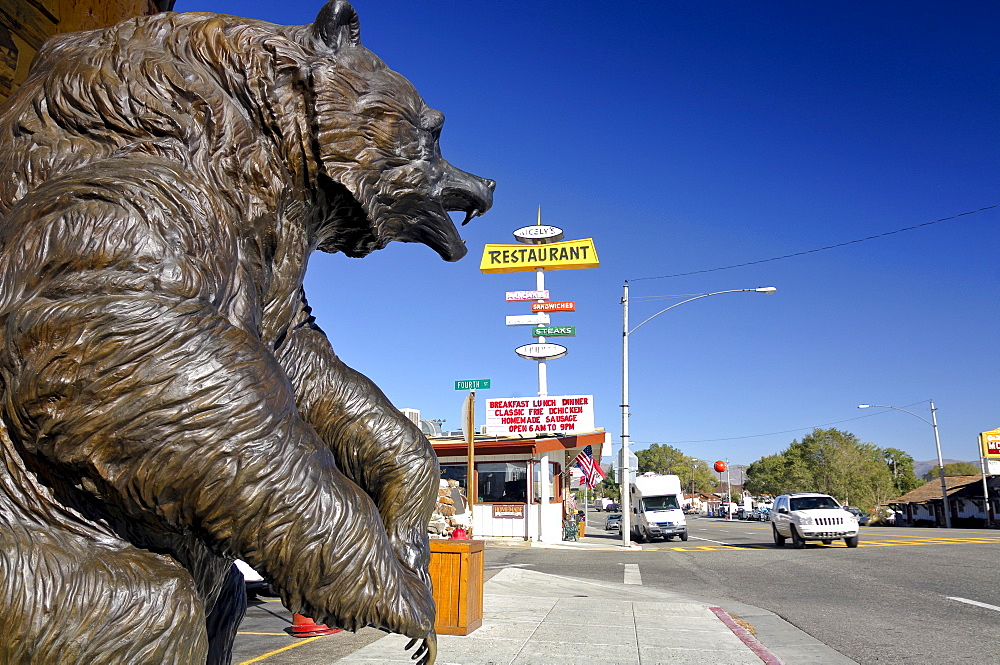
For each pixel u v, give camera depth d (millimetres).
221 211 1054
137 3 1814
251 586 8766
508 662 5855
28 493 883
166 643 893
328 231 1278
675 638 6859
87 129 1051
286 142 1134
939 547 19125
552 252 26703
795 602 10039
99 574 881
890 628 7996
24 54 1562
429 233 1341
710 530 37094
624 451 22578
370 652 6051
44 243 916
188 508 869
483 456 23562
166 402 859
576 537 25984
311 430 997
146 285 916
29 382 850
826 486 72500
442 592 7047
